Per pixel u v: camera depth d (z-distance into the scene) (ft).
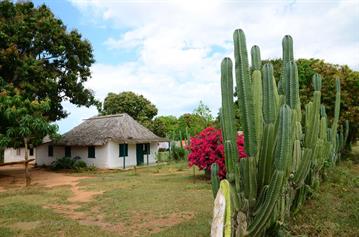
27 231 26.84
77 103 81.20
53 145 92.02
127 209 33.81
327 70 59.93
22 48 67.56
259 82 20.10
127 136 87.76
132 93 145.28
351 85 58.44
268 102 18.48
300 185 25.58
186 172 68.64
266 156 18.58
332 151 44.70
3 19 63.21
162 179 56.90
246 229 18.65
